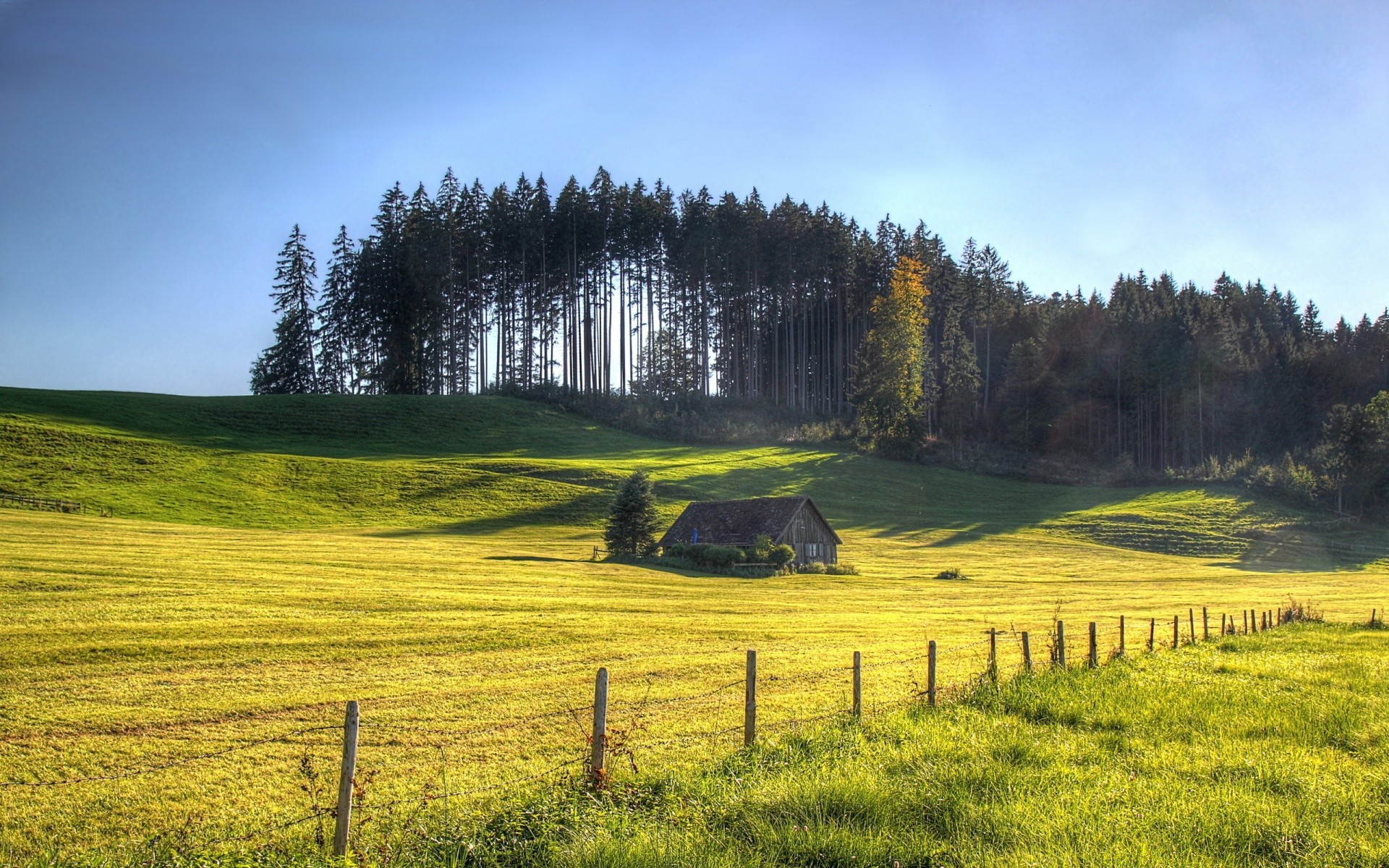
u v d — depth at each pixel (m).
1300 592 55.28
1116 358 132.00
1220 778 10.55
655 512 61.88
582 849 8.01
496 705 18.06
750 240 129.50
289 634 25.17
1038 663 20.20
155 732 15.73
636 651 25.06
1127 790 9.87
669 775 10.60
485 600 34.22
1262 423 134.50
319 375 132.12
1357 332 160.62
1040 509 99.62
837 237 135.00
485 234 128.62
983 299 142.00
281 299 132.00
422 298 124.69
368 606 30.72
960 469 115.12
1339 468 100.50
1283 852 8.23
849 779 9.77
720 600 40.78
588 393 126.06
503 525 72.00
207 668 20.67
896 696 17.75
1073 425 131.38
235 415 104.06
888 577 59.75
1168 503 101.31
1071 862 7.69
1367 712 14.36
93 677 19.25
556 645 25.67
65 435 80.06
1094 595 50.66
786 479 98.56
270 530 62.97
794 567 60.03
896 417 114.94
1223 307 160.25
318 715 17.14
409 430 104.88
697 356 132.75
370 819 10.28
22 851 10.49
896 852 8.03
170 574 34.25
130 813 11.85
